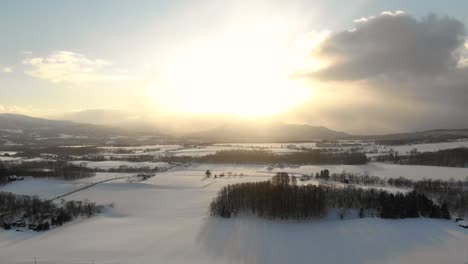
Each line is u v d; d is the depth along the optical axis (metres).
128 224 152.12
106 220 160.00
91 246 123.19
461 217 157.12
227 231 139.38
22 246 125.00
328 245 126.31
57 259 110.31
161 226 147.62
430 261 113.12
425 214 154.25
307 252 120.69
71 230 144.62
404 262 113.19
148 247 122.38
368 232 136.75
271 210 155.00
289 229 143.00
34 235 139.50
